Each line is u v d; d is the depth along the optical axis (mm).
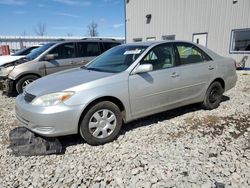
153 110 3949
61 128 3152
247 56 12289
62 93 3156
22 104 3369
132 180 2621
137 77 3662
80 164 2963
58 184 2596
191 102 4535
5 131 4016
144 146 3377
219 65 4848
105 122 3457
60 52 7113
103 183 2590
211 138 3605
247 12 11859
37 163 3014
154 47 4020
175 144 3418
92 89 3283
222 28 13062
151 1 16781
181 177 2643
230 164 2877
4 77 6688
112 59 4188
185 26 14953
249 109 4965
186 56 4406
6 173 2820
